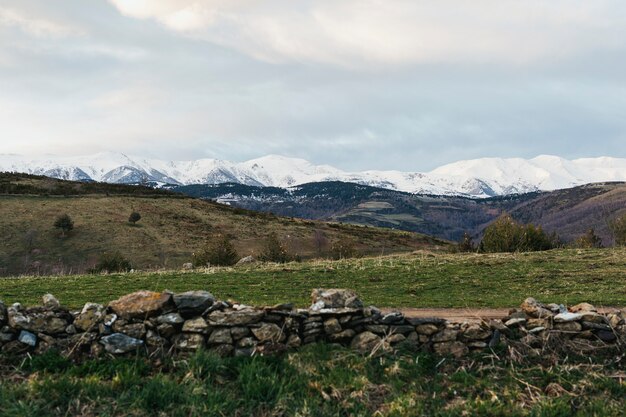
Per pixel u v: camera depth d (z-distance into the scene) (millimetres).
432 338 10398
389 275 24828
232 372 9180
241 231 87250
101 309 10000
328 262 32000
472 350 10336
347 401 8391
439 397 8742
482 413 8234
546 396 8812
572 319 10695
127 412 7750
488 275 24594
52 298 10297
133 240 76500
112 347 9539
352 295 10742
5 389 8094
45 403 7852
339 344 10148
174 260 69438
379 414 8039
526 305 11352
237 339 9844
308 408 8086
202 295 10172
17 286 21969
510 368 9727
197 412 7785
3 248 69750
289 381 8859
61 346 9625
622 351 10344
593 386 9141
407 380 9211
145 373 9102
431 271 25859
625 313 15391
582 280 22953
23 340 9516
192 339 9719
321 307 10422
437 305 17125
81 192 100875
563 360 10039
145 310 9844
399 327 10414
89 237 76000
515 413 8242
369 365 9484
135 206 94375
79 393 8125
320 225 103062
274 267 28859
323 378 9023
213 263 43469
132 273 27703
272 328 9961
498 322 10711
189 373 8797
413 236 105500
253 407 8188
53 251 70562
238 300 18094
